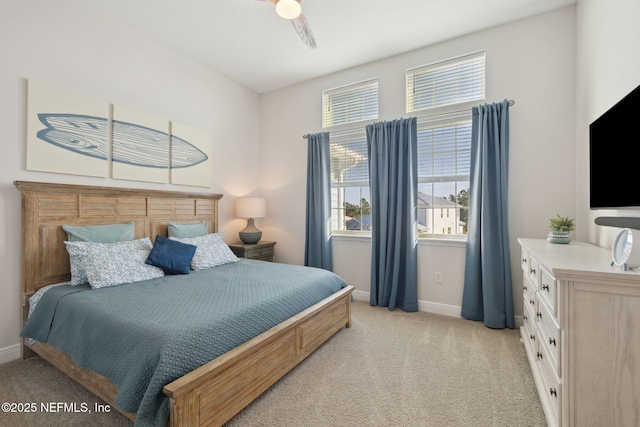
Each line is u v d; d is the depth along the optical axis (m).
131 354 1.35
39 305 2.01
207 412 1.33
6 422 1.50
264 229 4.41
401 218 3.23
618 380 1.18
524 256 2.25
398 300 3.32
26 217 2.18
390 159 3.32
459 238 3.16
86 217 2.52
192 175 3.46
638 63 1.51
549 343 1.46
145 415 1.17
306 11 2.62
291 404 1.65
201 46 3.20
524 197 2.74
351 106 3.78
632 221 1.42
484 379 1.89
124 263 2.35
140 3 2.52
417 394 1.74
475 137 2.88
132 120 2.87
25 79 2.20
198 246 2.97
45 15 2.30
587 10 2.27
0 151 2.09
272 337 1.72
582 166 2.39
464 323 2.85
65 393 1.75
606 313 1.18
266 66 3.65
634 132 1.37
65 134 2.41
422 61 3.24
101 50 2.64
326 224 3.77
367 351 2.27
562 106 2.61
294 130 4.18
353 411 1.59
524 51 2.75
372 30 2.91
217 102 3.80
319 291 2.37
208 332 1.46
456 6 2.57
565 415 1.24
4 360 2.11
